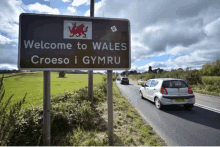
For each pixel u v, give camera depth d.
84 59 2.68
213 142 3.10
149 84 7.65
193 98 5.66
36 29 2.54
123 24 2.84
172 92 5.69
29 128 2.93
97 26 2.75
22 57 2.46
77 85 18.84
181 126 4.04
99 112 5.06
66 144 2.85
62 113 3.61
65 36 2.63
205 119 4.66
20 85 18.58
